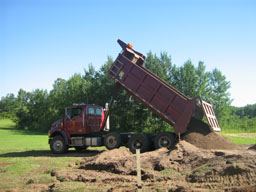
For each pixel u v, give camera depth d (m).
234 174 6.15
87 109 15.55
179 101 12.37
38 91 66.00
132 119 40.84
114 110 42.03
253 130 38.44
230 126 43.25
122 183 7.03
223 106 45.97
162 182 6.79
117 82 14.34
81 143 15.27
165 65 43.34
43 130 56.56
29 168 9.67
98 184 7.02
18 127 66.31
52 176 8.23
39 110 65.00
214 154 8.71
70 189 6.43
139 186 5.34
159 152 10.44
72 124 15.49
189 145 10.36
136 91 13.48
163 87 12.77
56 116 56.78
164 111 12.71
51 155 14.45
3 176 8.51
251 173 6.00
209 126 12.05
